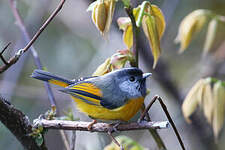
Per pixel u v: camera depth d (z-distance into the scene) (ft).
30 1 45.11
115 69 21.79
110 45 41.37
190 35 26.00
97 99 24.70
